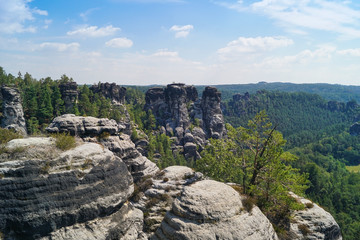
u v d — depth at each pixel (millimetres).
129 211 20516
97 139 33781
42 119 103125
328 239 28109
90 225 16906
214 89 162125
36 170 16141
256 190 29578
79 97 132625
